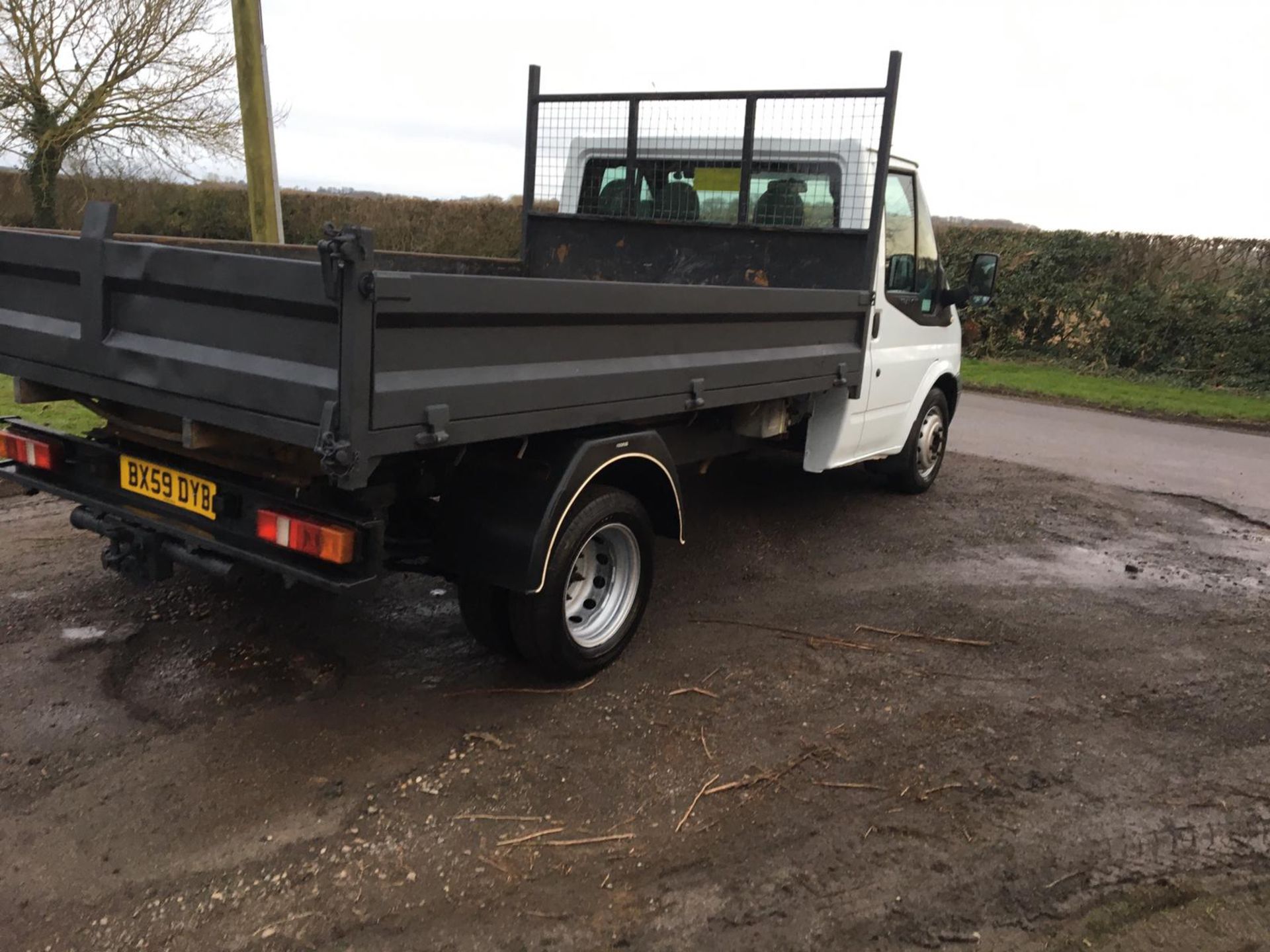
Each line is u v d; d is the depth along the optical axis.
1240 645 4.81
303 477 3.37
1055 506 7.40
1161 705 4.11
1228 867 3.04
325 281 2.58
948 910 2.77
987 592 5.39
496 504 3.52
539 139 6.42
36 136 16.95
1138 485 8.30
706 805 3.21
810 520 6.58
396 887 2.74
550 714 3.73
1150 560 6.16
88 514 3.79
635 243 6.13
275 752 3.36
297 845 2.88
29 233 3.47
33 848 2.80
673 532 4.25
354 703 3.72
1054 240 16.23
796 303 4.61
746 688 4.04
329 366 2.69
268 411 2.86
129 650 4.01
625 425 4.19
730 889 2.80
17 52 16.36
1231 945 2.70
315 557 3.19
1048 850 3.07
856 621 4.86
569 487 3.50
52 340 3.45
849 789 3.35
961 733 3.78
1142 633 4.91
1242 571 6.02
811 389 4.95
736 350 4.31
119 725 3.46
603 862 2.89
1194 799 3.40
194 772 3.21
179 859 2.79
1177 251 15.11
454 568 3.60
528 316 3.15
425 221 23.59
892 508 7.05
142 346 3.19
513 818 3.08
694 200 5.93
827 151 5.39
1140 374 15.46
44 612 4.29
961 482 8.05
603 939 2.59
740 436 5.29
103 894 2.64
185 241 4.91
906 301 6.36
